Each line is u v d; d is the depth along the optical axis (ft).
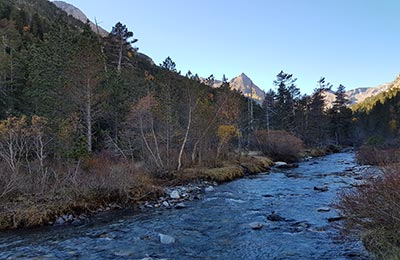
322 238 32.17
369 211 24.52
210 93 97.14
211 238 34.53
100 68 90.53
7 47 136.15
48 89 86.69
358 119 312.71
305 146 192.65
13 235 36.40
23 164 52.08
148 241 33.91
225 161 94.32
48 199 44.52
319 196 55.36
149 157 75.92
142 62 221.66
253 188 67.46
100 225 40.81
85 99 84.02
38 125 57.06
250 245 31.63
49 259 28.66
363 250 26.76
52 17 278.67
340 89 255.70
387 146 143.84
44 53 102.78
